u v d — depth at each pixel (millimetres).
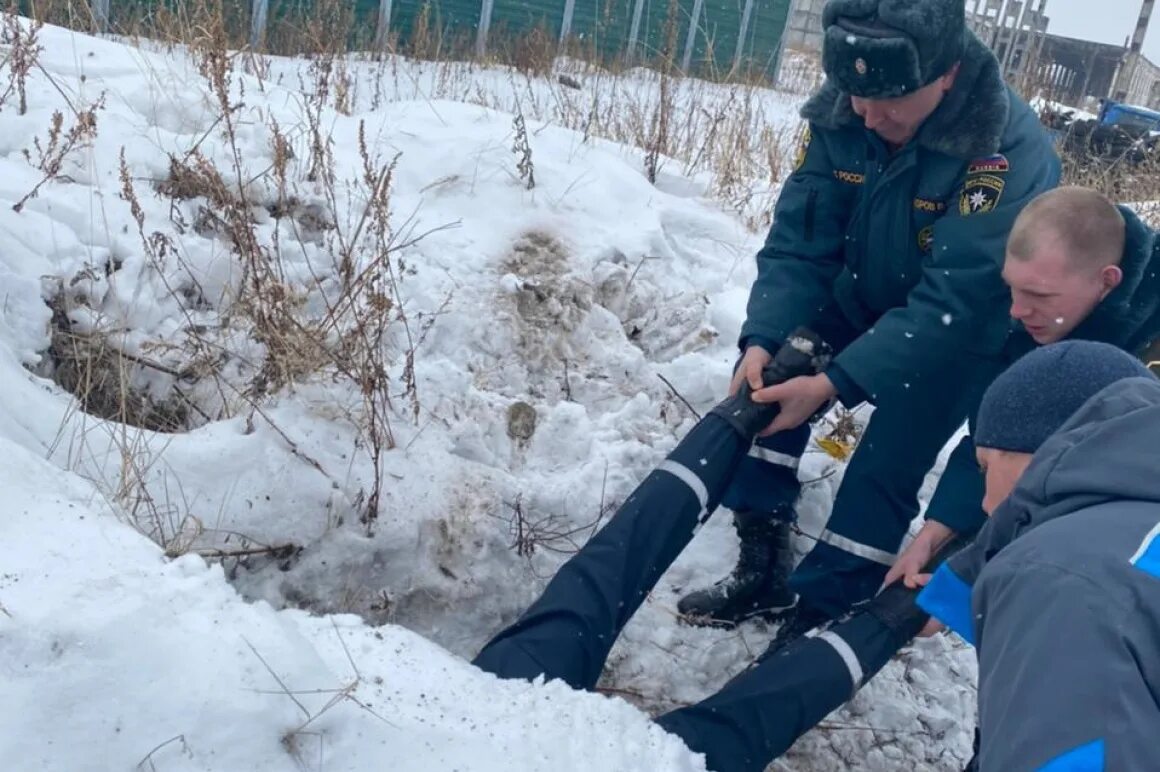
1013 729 1351
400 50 12117
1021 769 1321
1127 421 1508
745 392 3070
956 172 3006
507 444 3744
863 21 2840
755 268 4898
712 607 3557
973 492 2951
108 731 1916
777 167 6379
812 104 3254
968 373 3062
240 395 3391
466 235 4422
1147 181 6980
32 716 1880
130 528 2443
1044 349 1742
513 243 4430
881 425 3115
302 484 3262
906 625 2848
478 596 3398
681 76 8375
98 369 3480
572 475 3668
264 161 4340
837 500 3258
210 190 3922
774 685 2701
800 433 3508
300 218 4184
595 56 10305
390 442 3484
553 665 2545
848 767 3277
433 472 3463
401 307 3797
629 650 3441
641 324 4441
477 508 3441
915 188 3088
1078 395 1668
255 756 1985
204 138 4262
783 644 3268
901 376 2996
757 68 13047
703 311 4480
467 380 3783
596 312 4285
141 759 1916
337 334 3680
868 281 3297
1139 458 1475
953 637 3674
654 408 4000
